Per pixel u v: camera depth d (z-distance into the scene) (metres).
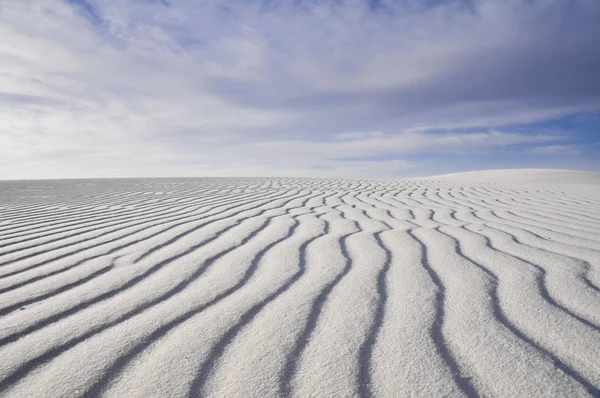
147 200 5.44
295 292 1.82
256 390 1.08
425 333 1.39
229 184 8.35
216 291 1.85
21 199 5.68
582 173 11.86
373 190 6.98
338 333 1.41
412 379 1.12
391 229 3.31
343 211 4.41
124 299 1.76
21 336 1.41
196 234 3.12
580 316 1.51
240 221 3.72
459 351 1.27
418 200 5.46
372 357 1.24
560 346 1.28
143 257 2.45
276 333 1.41
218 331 1.43
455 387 1.08
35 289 1.90
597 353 1.23
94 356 1.26
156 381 1.12
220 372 1.17
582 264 2.19
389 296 1.76
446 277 2.01
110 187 7.60
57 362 1.23
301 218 3.90
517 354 1.24
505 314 1.54
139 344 1.34
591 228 3.26
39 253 2.58
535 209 4.38
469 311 1.58
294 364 1.21
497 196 5.79
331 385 1.10
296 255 2.47
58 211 4.46
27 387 1.10
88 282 1.99
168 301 1.73
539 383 1.09
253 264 2.28
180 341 1.36
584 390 1.06
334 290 1.84
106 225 3.55
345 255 2.46
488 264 2.23
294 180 9.82
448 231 3.20
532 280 1.93
